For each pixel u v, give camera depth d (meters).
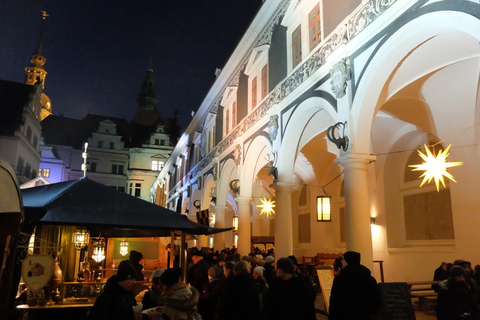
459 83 9.90
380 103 8.98
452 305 5.20
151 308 5.42
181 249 9.74
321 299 12.90
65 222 7.09
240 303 4.95
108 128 58.19
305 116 11.20
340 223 17.06
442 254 11.40
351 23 8.94
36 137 45.53
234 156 17.22
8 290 6.11
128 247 14.25
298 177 20.16
